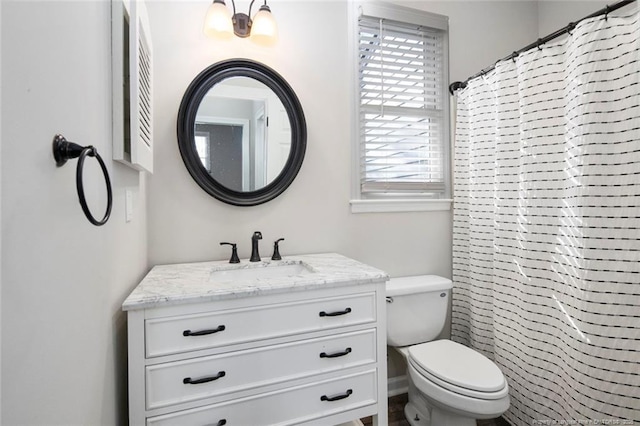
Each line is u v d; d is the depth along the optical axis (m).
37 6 0.52
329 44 1.82
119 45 0.90
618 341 1.17
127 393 1.08
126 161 0.97
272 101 1.67
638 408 1.13
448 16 2.09
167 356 0.98
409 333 1.72
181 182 1.54
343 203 1.85
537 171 1.47
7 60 0.44
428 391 1.35
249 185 1.64
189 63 1.55
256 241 1.55
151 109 1.24
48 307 0.55
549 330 1.42
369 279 1.23
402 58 1.99
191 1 1.56
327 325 1.18
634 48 1.14
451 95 2.06
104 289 0.84
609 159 1.19
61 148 0.58
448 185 2.10
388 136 1.97
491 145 1.78
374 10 1.89
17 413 0.45
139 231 1.29
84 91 0.71
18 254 0.46
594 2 1.99
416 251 2.02
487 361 1.43
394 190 1.95
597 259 1.21
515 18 2.30
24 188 0.48
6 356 0.43
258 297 1.08
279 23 1.71
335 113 1.83
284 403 1.12
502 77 1.64
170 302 0.97
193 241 1.56
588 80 1.22
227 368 1.04
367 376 1.24
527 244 1.50
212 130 1.58
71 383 0.63
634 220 1.14
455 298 2.05
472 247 1.89
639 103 1.12
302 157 1.72
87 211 0.54
